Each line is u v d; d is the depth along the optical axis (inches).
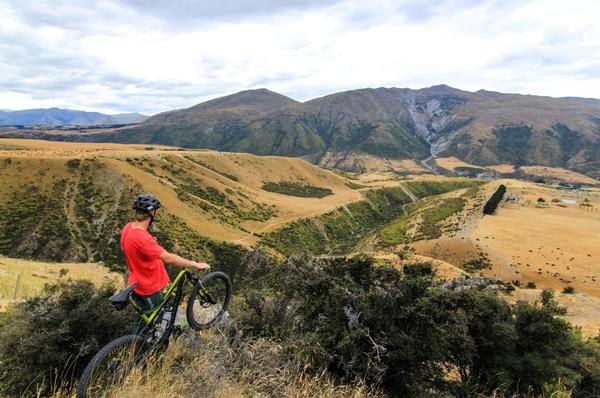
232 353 201.2
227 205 6215.6
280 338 238.1
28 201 4387.3
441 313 289.1
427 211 6181.1
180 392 157.4
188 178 6614.2
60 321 199.9
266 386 189.0
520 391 342.3
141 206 164.2
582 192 7795.3
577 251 3823.8
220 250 4224.9
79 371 196.1
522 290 2276.1
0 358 191.2
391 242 4712.1
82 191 4756.4
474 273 3479.3
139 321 165.8
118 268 3705.7
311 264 308.8
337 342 246.5
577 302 2273.6
